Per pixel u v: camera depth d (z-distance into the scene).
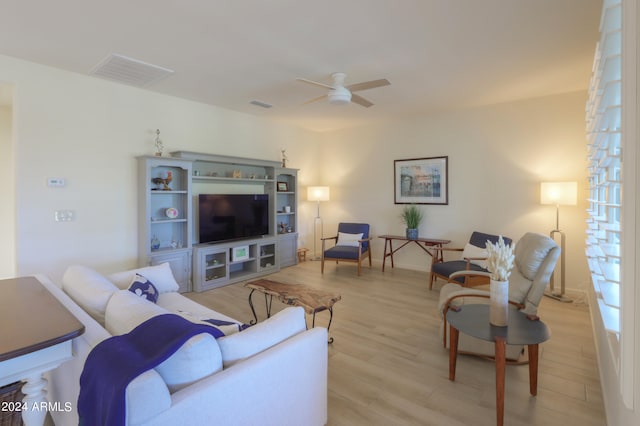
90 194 3.74
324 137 6.86
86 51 3.07
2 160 4.37
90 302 1.89
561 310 3.70
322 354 1.78
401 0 2.26
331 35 2.76
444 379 2.36
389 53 3.10
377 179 6.14
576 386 2.27
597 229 2.08
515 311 2.32
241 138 5.39
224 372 1.34
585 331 3.16
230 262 4.87
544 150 4.47
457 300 2.72
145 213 3.99
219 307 3.83
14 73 3.22
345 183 6.59
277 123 6.02
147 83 3.93
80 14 2.43
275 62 3.30
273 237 5.54
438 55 3.15
